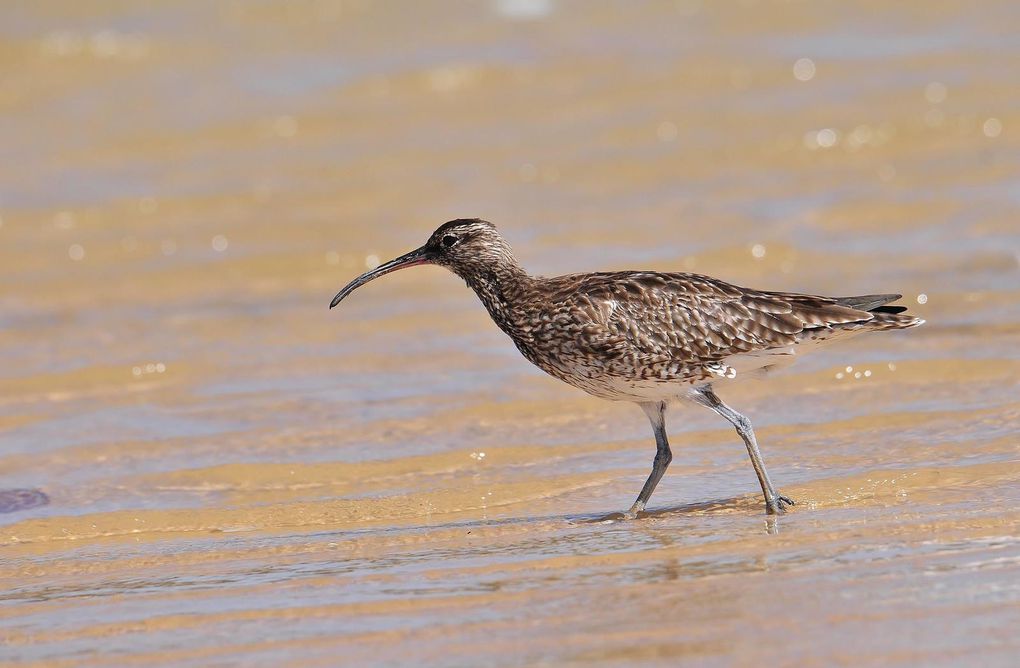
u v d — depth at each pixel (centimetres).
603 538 1132
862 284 1850
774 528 1125
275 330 1806
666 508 1210
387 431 1457
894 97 2667
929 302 1775
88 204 2356
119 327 1842
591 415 1478
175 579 1094
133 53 3106
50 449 1440
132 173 2506
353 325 1811
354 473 1352
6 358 1733
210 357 1716
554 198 2284
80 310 1920
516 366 1641
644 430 1430
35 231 2248
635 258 1986
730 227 2100
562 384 1573
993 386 1473
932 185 2234
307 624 971
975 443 1310
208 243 2172
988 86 2683
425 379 1609
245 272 2050
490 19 3266
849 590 968
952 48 2925
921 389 1484
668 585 1003
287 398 1567
